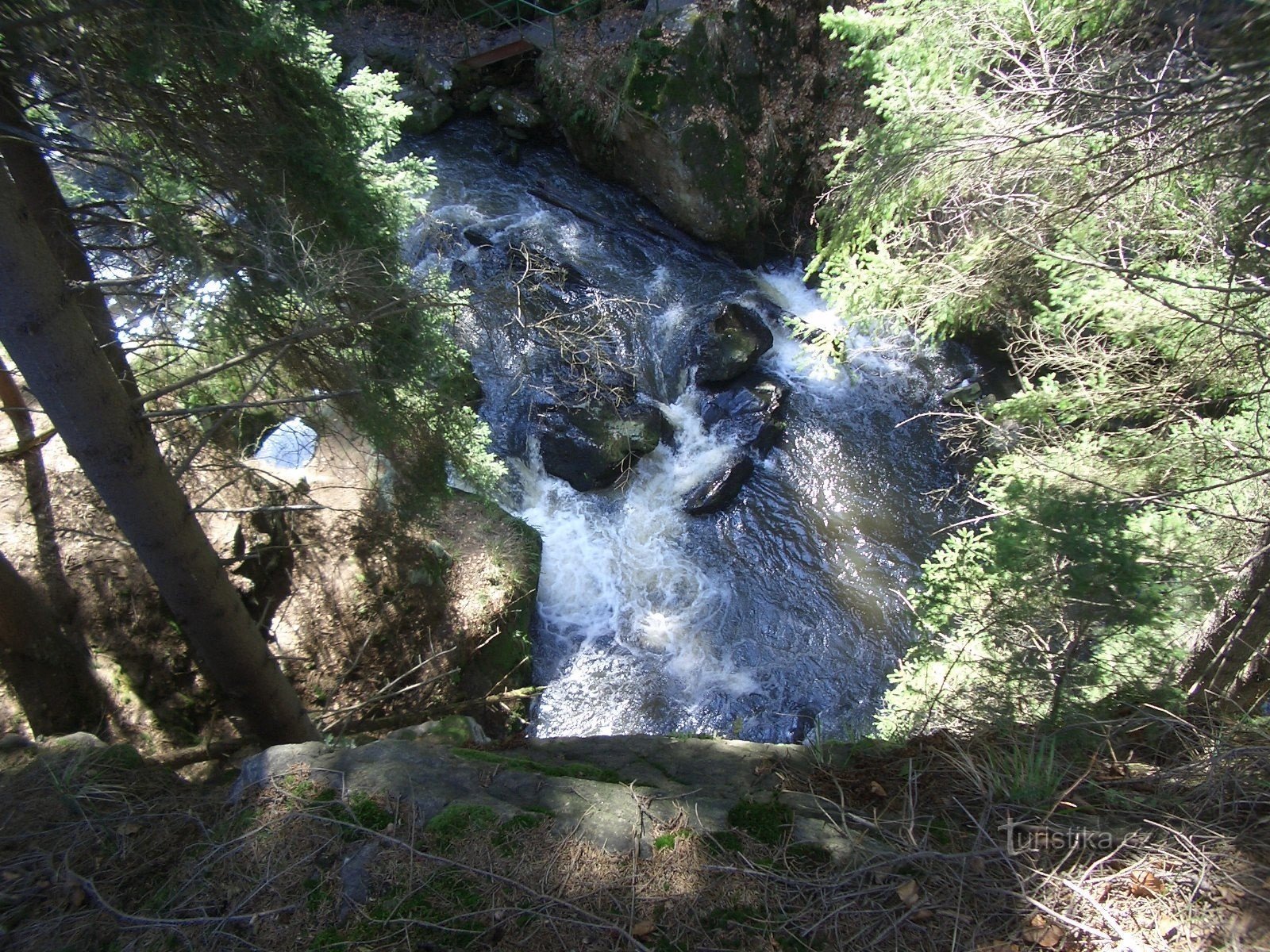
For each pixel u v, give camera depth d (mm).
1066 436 5922
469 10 13883
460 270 10727
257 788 3061
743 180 12141
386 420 6121
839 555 9656
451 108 13555
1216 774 2756
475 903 2541
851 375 9859
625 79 11758
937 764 3137
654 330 11328
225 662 4840
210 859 2797
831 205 6242
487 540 8656
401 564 7719
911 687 4578
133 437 4035
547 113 13359
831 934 2400
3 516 6637
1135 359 5504
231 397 6426
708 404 10828
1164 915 2328
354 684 6980
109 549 6547
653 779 3316
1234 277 4434
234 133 5195
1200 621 4625
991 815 2781
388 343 6188
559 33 13117
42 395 3768
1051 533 3373
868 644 8883
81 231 5559
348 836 2805
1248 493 4871
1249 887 2357
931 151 4984
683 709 8391
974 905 2443
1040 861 2559
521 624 8406
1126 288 4832
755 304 11898
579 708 8383
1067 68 5086
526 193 12742
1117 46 4773
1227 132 3260
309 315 5340
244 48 4801
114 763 3445
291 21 5328
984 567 4102
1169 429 5453
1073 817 2709
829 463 10453
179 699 6215
